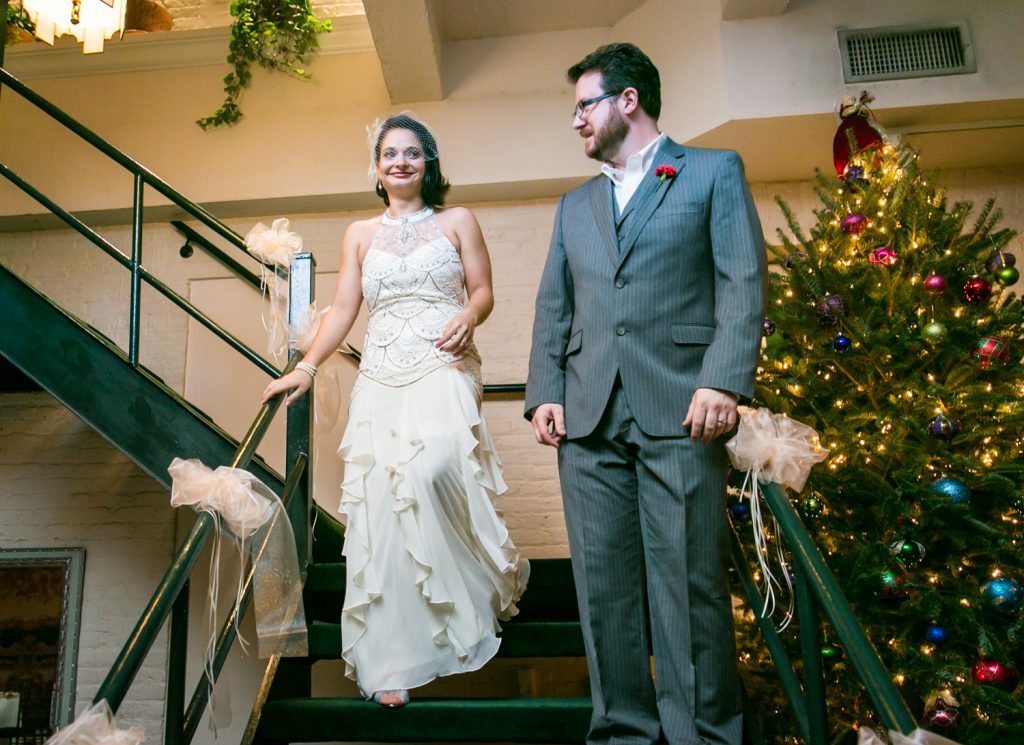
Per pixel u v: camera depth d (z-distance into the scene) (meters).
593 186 1.82
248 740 1.77
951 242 2.44
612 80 1.75
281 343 2.47
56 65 3.92
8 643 3.62
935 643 1.92
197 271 3.88
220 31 3.83
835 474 2.15
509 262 3.82
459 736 1.76
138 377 2.43
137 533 3.74
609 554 1.62
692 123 3.41
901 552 1.98
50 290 3.89
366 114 3.79
